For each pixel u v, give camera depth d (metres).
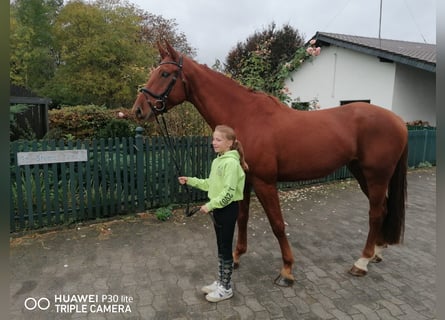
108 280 2.74
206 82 2.72
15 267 2.96
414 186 6.59
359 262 2.89
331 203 5.24
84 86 18.78
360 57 10.80
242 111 2.66
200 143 4.99
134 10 23.69
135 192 4.55
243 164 2.34
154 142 4.58
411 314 2.31
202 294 2.54
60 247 3.41
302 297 2.51
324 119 2.73
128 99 19.55
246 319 2.23
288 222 4.29
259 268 2.99
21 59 18.77
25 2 19.61
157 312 2.31
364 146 2.77
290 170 2.62
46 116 8.66
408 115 10.36
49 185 3.97
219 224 2.36
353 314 2.31
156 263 3.06
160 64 2.70
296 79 13.27
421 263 3.12
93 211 4.27
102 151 4.21
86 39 19.19
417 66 8.79
